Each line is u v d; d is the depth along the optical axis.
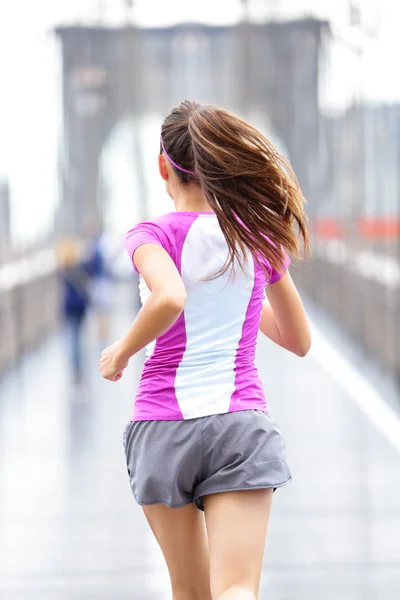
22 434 18.97
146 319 6.20
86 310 25.02
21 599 10.41
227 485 6.49
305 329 7.00
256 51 57.16
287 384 24.61
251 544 6.43
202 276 6.59
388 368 25.80
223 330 6.67
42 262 35.75
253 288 6.73
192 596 6.87
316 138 48.56
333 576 11.02
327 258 40.16
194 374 6.62
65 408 21.67
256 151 6.48
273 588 10.68
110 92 58.53
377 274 27.52
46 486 15.09
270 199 6.52
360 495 14.30
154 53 72.44
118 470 16.03
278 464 6.55
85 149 53.59
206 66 72.56
